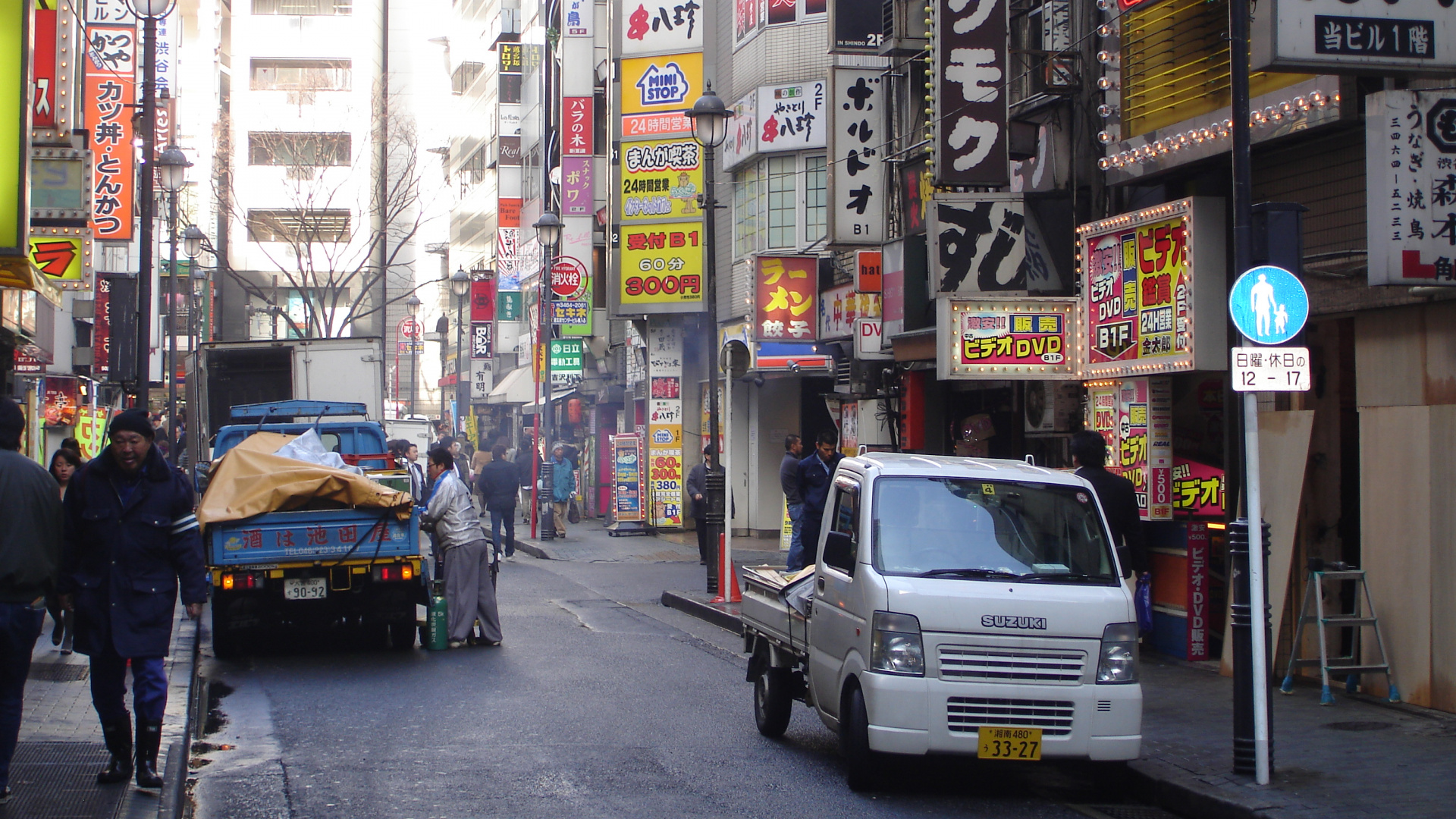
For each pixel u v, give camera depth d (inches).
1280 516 405.4
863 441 777.6
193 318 1314.0
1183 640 465.4
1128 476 480.7
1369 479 387.9
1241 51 308.7
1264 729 298.7
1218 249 448.5
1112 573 318.0
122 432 279.7
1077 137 549.6
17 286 442.3
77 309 1035.3
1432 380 367.2
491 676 463.8
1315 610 408.8
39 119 496.4
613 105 1124.5
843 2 732.7
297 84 2453.2
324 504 493.4
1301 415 402.6
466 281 1631.4
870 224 727.1
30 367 840.9
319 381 879.1
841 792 305.4
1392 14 336.5
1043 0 581.6
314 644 546.0
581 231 1318.9
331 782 309.9
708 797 299.0
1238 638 302.7
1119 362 488.1
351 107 2394.2
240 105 2411.4
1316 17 331.9
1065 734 296.4
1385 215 341.1
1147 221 471.8
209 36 2380.7
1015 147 563.8
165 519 284.7
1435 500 364.5
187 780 309.3
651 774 320.2
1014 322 517.7
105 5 787.4
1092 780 325.4
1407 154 340.5
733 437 1034.7
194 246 1314.0
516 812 283.6
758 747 354.9
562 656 510.0
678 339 1119.6
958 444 674.2
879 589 302.2
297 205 1925.4
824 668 328.2
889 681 294.5
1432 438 365.1
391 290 2659.9
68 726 348.2
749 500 1035.3
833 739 372.8
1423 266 340.5
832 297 808.3
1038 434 590.2
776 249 940.0
